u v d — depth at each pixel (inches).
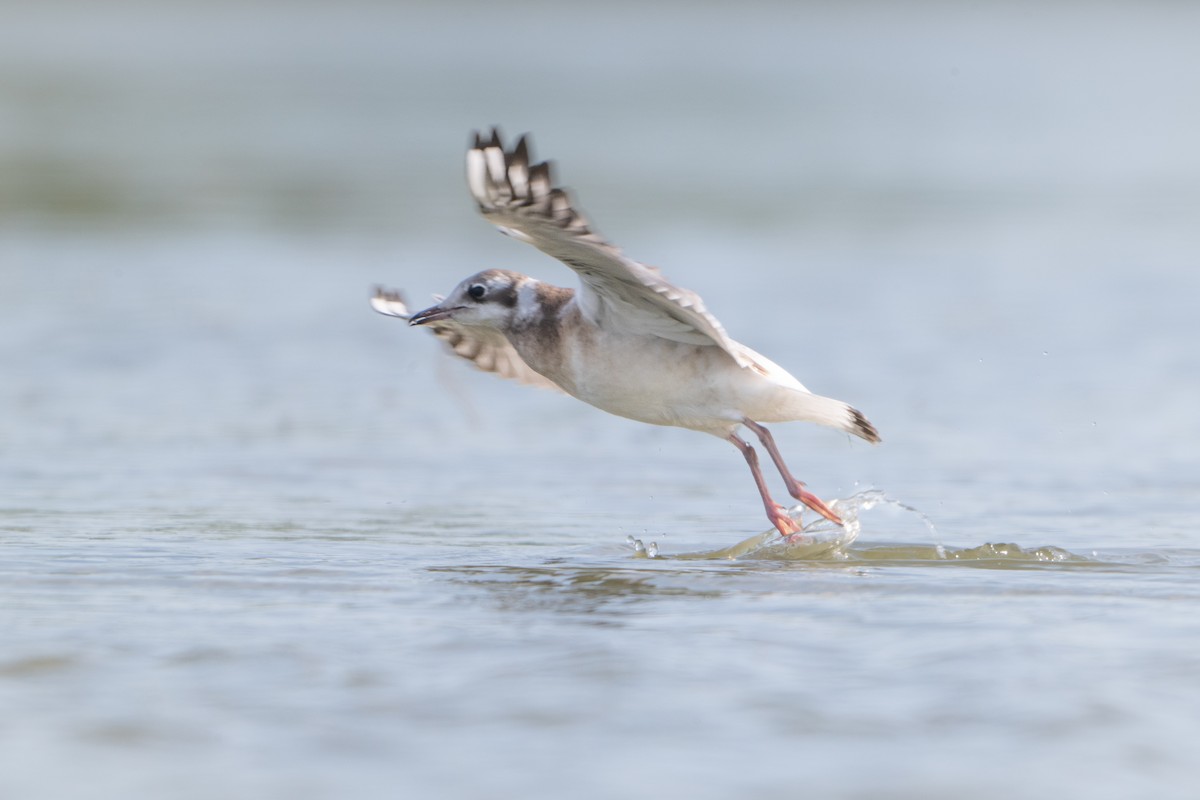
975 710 329.1
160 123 1998.0
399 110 2203.5
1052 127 2078.0
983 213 1396.4
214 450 663.1
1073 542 510.0
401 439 692.1
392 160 1729.8
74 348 871.1
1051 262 1160.8
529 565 474.3
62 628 387.2
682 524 551.2
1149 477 617.9
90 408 741.3
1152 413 736.3
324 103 2273.6
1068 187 1555.1
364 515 557.3
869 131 2047.2
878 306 1003.9
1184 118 2164.1
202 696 337.4
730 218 1370.6
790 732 317.7
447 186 1553.9
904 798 287.9
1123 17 4456.2
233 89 2437.3
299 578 449.4
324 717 325.4
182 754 306.7
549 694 339.3
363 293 1049.5
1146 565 472.1
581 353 479.8
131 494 582.9
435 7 4648.1
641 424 732.7
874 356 865.5
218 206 1401.3
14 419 714.8
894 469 639.1
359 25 3993.6
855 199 1483.8
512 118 2132.1
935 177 1635.1
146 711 328.5
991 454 661.9
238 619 398.9
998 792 290.4
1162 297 1027.9
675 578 452.8
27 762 302.5
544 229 426.3
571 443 692.7
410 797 287.3
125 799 286.4
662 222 1344.7
